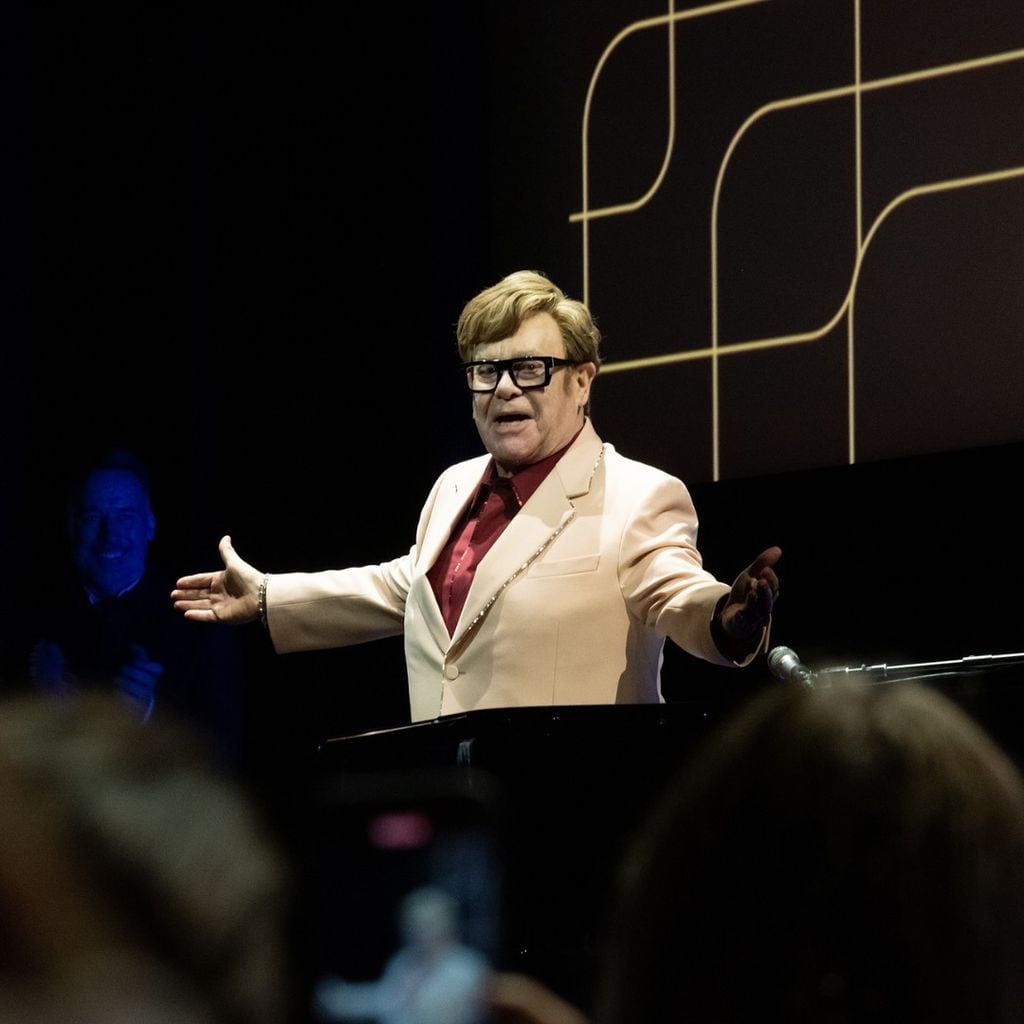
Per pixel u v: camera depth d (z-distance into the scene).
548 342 6.68
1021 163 9.91
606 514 6.57
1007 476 9.84
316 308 11.61
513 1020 1.62
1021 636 9.76
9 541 11.52
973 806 1.65
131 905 0.99
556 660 6.39
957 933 1.61
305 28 11.68
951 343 10.04
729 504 10.55
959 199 10.05
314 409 11.59
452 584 6.71
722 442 10.63
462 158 11.45
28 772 1.03
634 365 10.92
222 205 11.71
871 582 10.13
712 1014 1.63
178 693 9.66
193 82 11.65
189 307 11.64
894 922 1.62
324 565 11.52
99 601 9.84
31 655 9.39
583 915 5.04
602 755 5.13
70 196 11.72
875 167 10.30
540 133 11.34
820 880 1.64
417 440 11.37
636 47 11.06
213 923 1.00
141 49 11.67
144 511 9.94
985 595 9.85
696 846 1.68
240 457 11.69
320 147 11.64
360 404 11.49
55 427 11.69
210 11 11.69
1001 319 9.91
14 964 0.96
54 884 0.98
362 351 11.51
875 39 10.34
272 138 11.70
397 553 11.38
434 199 11.38
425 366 11.35
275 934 1.03
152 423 11.65
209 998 0.99
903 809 1.65
